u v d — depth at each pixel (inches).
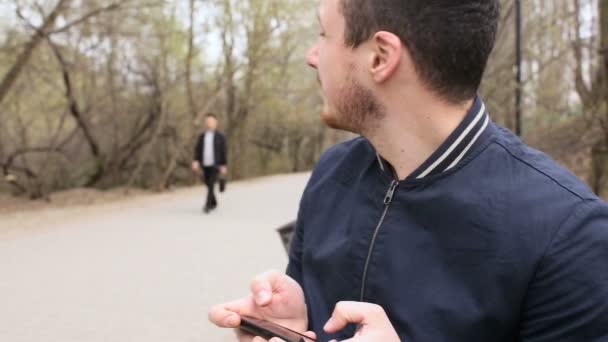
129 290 243.1
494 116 610.9
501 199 35.8
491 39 37.5
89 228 432.1
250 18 1020.5
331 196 45.3
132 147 976.9
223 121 1188.5
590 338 33.0
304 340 38.3
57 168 896.9
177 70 978.7
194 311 213.5
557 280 33.7
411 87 37.4
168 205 606.5
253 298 43.8
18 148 791.1
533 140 625.9
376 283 38.9
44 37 663.1
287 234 115.6
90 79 850.8
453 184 37.1
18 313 212.4
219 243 352.8
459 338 35.8
